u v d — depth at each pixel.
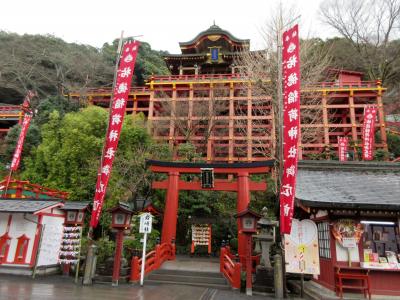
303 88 19.08
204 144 28.73
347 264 8.30
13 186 15.02
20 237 10.54
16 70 39.75
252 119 28.47
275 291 8.48
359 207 8.19
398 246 8.45
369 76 38.47
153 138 25.62
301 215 10.55
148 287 9.20
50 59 40.91
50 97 34.66
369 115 21.64
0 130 36.00
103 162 9.66
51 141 20.61
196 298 7.80
